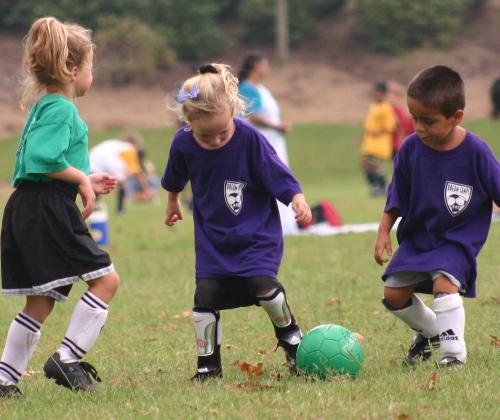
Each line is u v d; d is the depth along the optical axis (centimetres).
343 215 4594
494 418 1167
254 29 11081
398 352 1703
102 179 1500
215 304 1470
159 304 2419
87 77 1424
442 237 1474
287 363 1580
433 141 1459
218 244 1473
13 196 1391
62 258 1359
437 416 1178
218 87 1416
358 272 2753
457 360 1445
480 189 1464
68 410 1297
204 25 10794
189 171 1504
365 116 9838
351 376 1445
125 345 1923
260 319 2125
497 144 8525
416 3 10962
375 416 1182
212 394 1344
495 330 1858
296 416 1202
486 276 2569
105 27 10319
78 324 1392
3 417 1278
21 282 1388
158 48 10369
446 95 1412
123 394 1388
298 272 2789
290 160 8356
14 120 9481
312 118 9744
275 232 1494
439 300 1442
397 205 1506
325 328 1494
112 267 1398
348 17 11406
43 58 1371
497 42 11106
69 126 1358
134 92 10188
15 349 1413
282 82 10456
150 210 5516
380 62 10862
